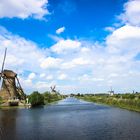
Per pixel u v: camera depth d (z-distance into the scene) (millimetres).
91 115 65812
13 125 47219
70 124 48406
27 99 105375
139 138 34219
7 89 103875
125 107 91250
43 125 47031
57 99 194125
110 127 43906
